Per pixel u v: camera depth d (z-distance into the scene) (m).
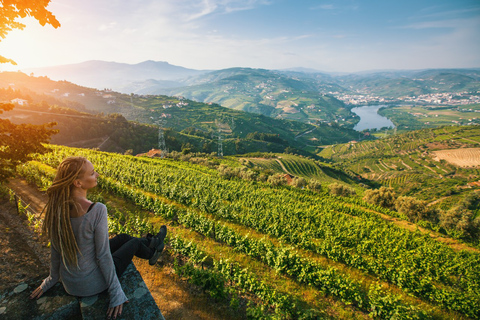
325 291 12.57
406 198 47.78
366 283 15.98
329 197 54.06
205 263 12.86
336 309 11.67
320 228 24.83
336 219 31.97
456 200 123.12
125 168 38.41
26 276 4.59
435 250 24.39
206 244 16.17
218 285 8.62
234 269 11.12
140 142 154.88
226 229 17.44
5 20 5.88
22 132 8.83
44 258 7.35
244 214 26.20
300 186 68.88
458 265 20.28
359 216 39.62
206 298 8.60
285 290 12.43
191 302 8.10
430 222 42.69
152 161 64.31
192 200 26.58
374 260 17.44
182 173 48.25
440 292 14.59
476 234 38.56
